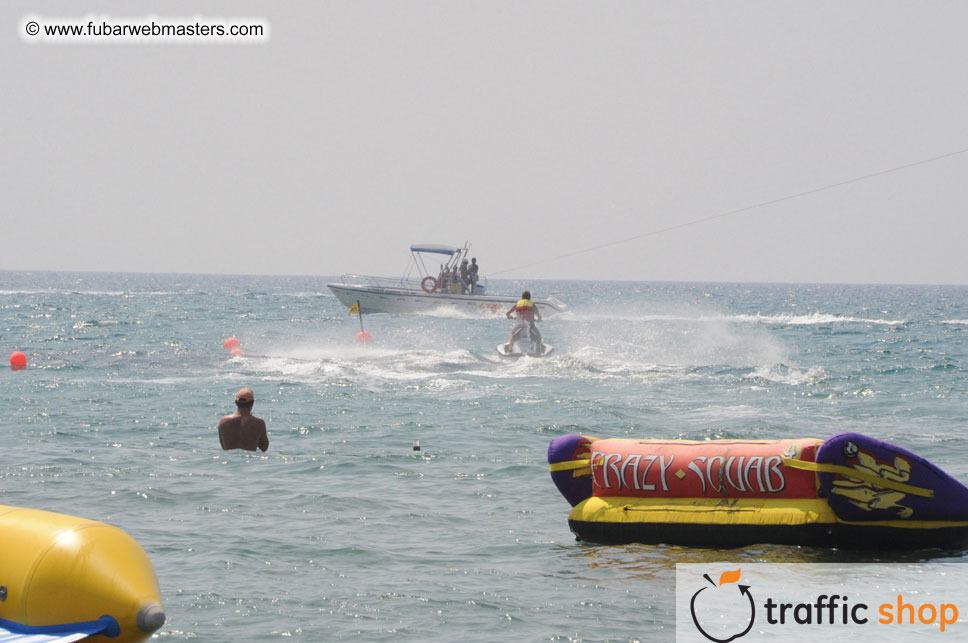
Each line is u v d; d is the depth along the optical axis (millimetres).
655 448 31812
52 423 57062
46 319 192750
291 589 26453
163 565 28594
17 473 42156
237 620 23969
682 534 30688
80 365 91375
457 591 26469
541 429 56125
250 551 30203
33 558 19797
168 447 49562
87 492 38562
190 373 85875
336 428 56406
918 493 29125
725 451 30984
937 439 52906
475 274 181625
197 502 37094
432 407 65438
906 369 97250
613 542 31547
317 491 39219
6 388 74000
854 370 96375
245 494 38594
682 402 69438
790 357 115375
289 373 86188
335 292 180875
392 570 28422
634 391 76188
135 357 98000
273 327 171625
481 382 80812
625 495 31797
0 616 19953
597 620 24234
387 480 41875
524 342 98938
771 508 30125
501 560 29609
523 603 25469
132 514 35062
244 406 48906
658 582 27281
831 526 29641
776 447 30656
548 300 174750
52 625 19516
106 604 19469
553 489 40281
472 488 40375
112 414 60969
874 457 29156
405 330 156375
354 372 86438
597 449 32438
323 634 23109
